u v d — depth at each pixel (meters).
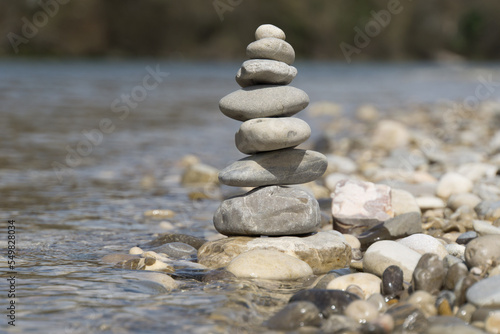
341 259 7.64
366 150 17.98
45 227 9.47
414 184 11.84
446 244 7.83
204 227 9.81
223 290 6.37
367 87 43.94
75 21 68.44
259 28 8.05
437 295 5.80
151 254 7.61
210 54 73.44
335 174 12.63
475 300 5.47
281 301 6.06
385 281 6.12
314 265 7.46
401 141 18.52
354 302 5.49
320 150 18.27
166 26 72.56
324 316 5.50
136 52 72.44
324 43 80.44
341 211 9.13
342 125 24.55
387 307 5.73
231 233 7.93
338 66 72.00
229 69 61.34
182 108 29.56
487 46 97.12
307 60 79.81
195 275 7.02
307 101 8.01
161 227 9.70
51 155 16.73
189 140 20.11
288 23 77.69
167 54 72.94
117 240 8.77
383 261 6.66
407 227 8.51
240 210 7.81
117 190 12.73
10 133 20.28
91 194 12.24
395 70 67.12
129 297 6.05
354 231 8.97
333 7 81.12
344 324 5.19
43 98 31.44
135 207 11.19
